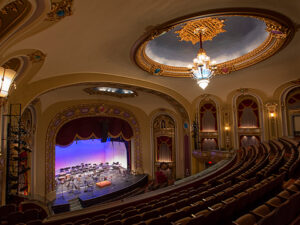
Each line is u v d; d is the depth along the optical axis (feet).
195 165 49.90
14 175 22.62
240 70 33.32
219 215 9.47
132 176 56.29
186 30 25.14
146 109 57.98
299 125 38.96
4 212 16.74
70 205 39.65
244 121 45.27
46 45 17.66
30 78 23.72
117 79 32.63
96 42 19.99
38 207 22.66
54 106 43.52
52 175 42.98
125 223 11.52
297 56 27.73
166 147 57.88
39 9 11.46
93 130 54.39
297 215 8.30
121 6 14.70
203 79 24.34
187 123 52.70
